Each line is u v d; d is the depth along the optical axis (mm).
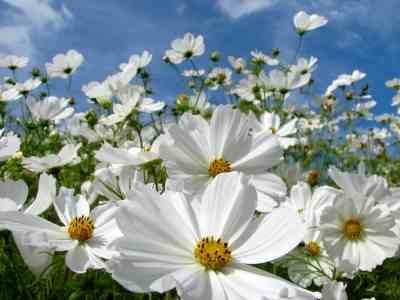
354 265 339
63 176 458
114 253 251
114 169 352
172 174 284
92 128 570
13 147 292
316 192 402
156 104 466
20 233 230
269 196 287
